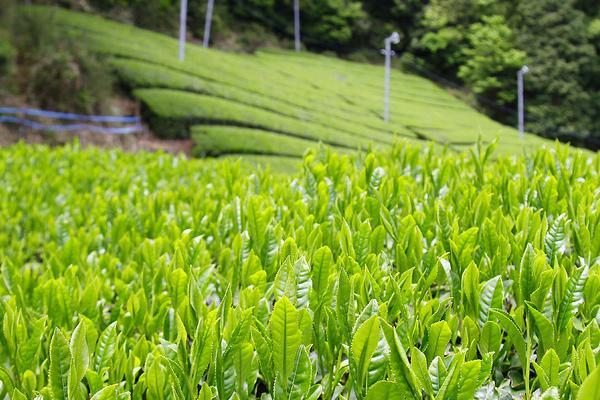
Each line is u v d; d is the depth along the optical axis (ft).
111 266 8.10
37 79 63.62
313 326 4.73
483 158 9.27
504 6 158.30
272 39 163.53
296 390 3.69
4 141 57.00
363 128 93.91
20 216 14.07
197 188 16.29
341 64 161.58
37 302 6.33
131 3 120.67
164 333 5.62
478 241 6.21
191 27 136.77
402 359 3.37
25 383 4.59
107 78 70.79
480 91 148.66
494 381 4.54
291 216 8.30
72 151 25.36
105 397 3.69
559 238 5.53
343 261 5.53
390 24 179.63
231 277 6.16
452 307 5.34
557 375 3.65
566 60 143.74
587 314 4.73
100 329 6.02
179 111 71.82
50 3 101.14
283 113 86.33
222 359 4.02
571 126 139.54
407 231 6.05
